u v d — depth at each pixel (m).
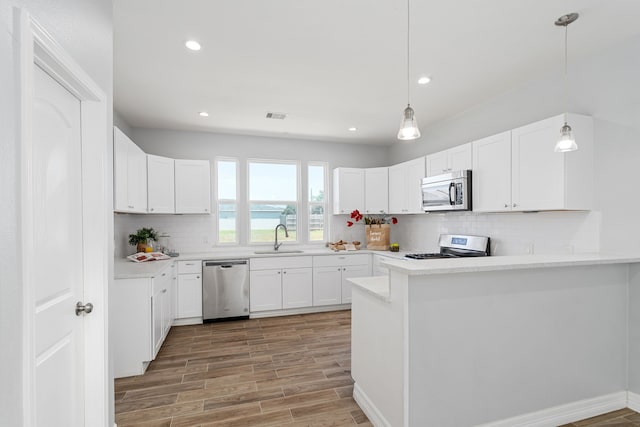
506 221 3.17
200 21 2.03
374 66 2.64
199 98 3.31
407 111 1.86
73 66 1.28
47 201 1.26
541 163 2.49
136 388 2.40
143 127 4.30
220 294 4.02
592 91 2.43
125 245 3.81
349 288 4.57
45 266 1.24
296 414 2.07
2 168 0.87
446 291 1.71
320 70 2.71
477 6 1.89
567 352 1.99
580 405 2.02
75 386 1.48
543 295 1.93
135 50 2.37
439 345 1.70
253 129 4.46
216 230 4.68
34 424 1.01
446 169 3.59
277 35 2.19
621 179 2.25
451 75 2.81
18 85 0.93
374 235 4.86
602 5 1.88
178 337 3.46
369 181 4.93
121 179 2.79
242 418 2.03
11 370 0.90
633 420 1.99
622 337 2.14
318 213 5.20
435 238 4.29
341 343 3.30
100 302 1.56
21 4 0.95
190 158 4.52
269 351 3.09
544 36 2.21
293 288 4.33
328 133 4.69
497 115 3.27
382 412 1.87
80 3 1.38
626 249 2.22
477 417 1.78
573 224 2.55
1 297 0.86
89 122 1.55
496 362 1.82
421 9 1.92
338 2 1.85
